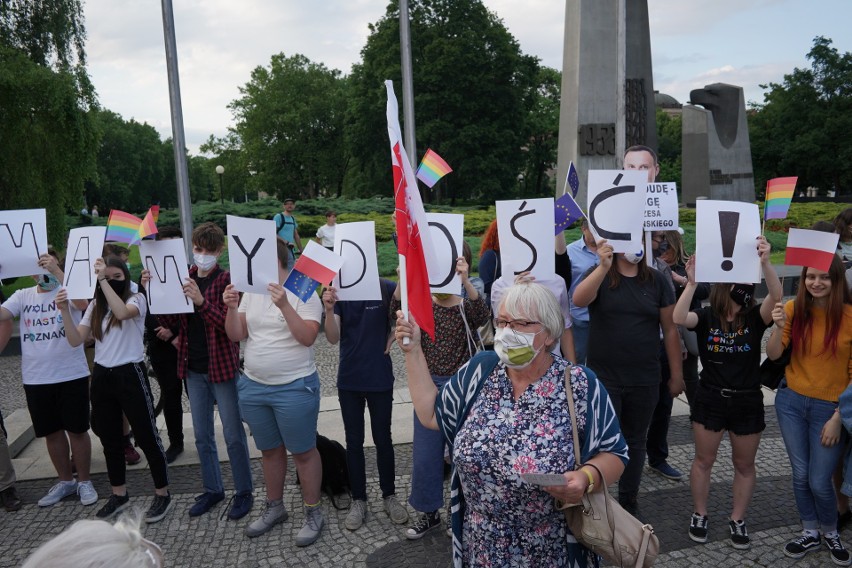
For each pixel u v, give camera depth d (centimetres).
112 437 406
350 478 397
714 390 351
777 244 1551
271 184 5072
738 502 356
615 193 355
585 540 195
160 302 395
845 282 326
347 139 3928
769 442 499
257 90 5062
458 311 364
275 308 363
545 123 4588
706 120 2238
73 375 426
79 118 1462
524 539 205
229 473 479
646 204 421
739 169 2275
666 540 364
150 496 445
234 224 345
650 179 470
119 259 405
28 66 1397
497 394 208
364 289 371
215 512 416
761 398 348
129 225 386
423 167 373
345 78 5356
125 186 6569
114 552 107
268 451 381
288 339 361
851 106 4006
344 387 391
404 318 221
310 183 5112
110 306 387
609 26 1678
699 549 354
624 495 385
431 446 371
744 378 346
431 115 3481
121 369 395
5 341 428
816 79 4112
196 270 430
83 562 104
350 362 388
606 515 192
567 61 1753
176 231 464
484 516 208
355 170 4347
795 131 4181
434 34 3441
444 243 353
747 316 345
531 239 366
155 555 121
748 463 353
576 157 1702
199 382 407
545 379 205
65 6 1562
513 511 202
